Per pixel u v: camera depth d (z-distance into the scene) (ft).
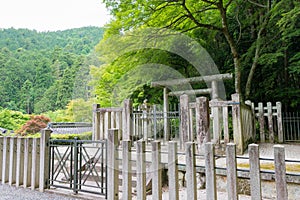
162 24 20.90
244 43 29.14
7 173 11.63
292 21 21.52
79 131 23.04
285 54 26.73
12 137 11.53
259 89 27.48
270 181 8.77
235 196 6.57
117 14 19.74
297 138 24.13
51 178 11.34
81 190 9.36
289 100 26.68
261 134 21.42
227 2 23.52
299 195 8.16
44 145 10.32
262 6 24.62
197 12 21.62
